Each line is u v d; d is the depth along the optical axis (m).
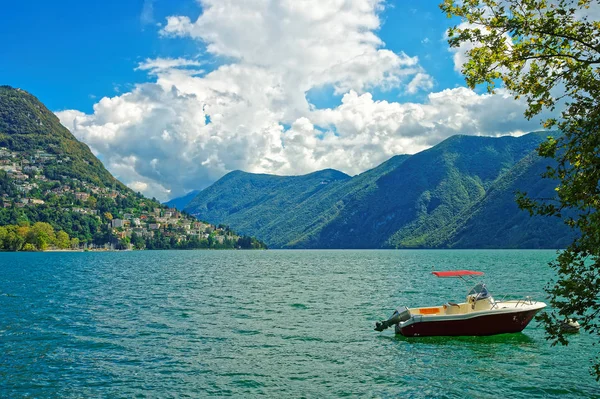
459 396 19.67
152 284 69.94
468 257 177.75
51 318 37.34
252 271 104.69
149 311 41.31
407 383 21.30
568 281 12.52
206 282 73.81
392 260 163.88
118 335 30.86
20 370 22.94
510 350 27.03
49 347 27.52
